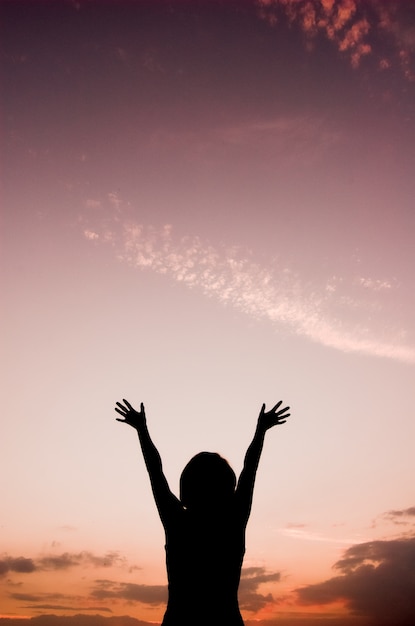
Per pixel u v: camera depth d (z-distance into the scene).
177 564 2.00
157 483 2.16
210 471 2.11
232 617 1.91
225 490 2.10
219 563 1.98
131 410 2.33
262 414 2.28
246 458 2.18
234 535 2.02
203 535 2.02
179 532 2.04
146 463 2.21
